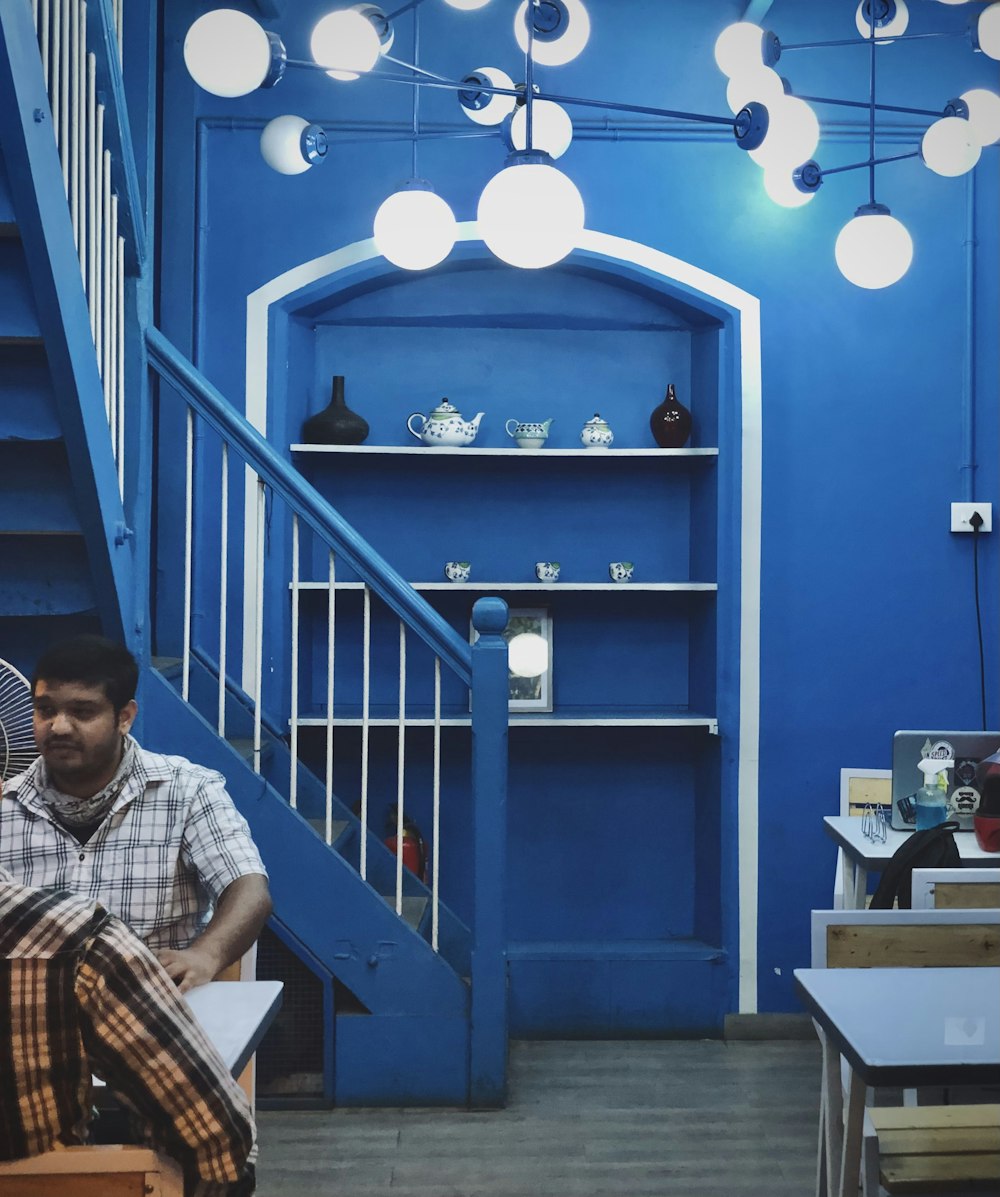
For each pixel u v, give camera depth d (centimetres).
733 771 438
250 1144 136
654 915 464
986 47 304
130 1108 135
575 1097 373
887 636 441
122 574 339
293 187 435
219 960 211
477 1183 312
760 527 439
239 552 434
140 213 346
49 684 220
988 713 441
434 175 436
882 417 441
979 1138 232
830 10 441
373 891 362
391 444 465
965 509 439
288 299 435
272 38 284
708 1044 427
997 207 441
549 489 469
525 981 433
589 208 437
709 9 439
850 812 409
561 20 310
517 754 465
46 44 278
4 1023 126
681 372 468
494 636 365
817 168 365
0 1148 129
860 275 314
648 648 469
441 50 436
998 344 441
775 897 437
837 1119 232
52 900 130
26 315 283
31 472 318
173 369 361
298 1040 365
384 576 364
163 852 232
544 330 467
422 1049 362
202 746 359
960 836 369
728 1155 330
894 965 244
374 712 453
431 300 454
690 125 438
